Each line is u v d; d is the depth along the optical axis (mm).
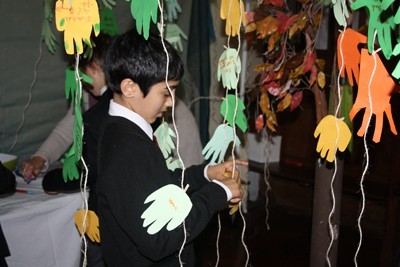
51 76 2514
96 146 1462
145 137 1182
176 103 1803
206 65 2721
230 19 1056
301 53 1494
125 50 1147
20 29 2395
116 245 1218
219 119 2988
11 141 2457
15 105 2443
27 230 1654
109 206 1130
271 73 1558
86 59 1630
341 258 2857
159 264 1226
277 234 3211
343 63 995
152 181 1111
